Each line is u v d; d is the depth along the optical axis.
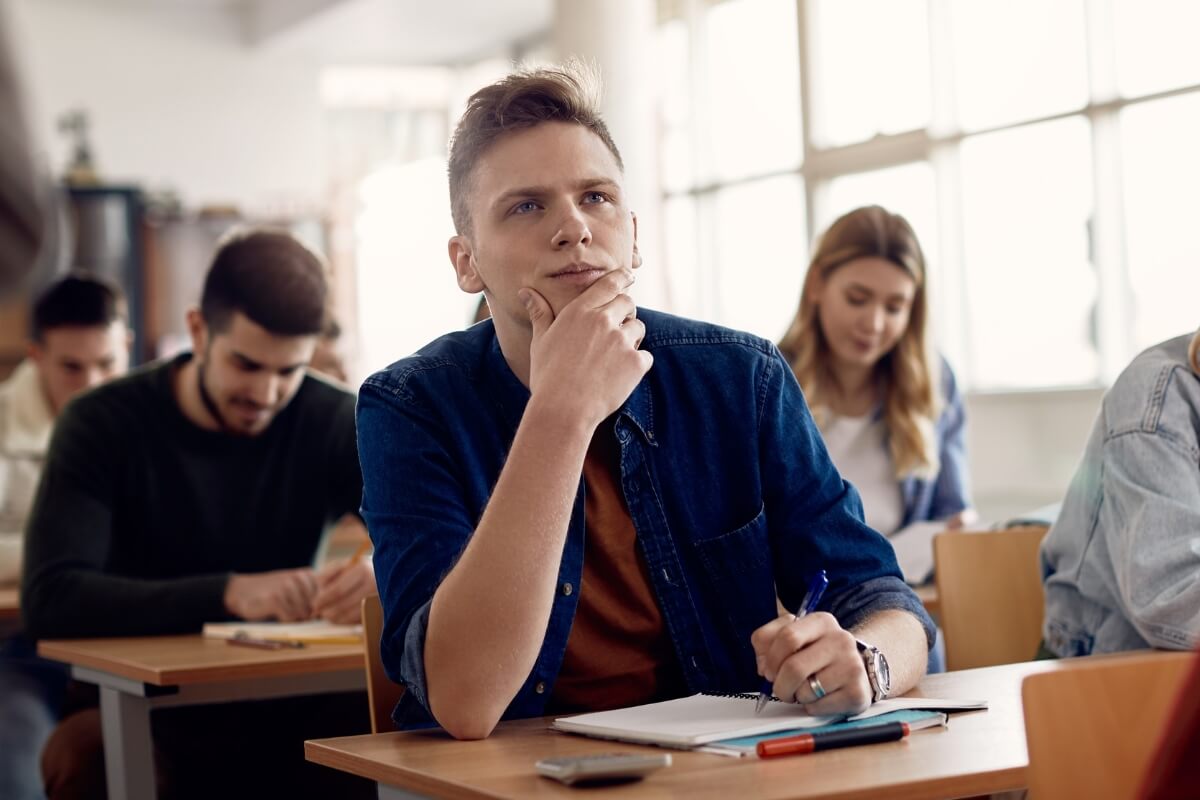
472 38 8.04
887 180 5.76
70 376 3.54
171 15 8.02
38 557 2.32
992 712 1.21
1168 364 1.74
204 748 2.28
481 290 1.45
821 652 1.15
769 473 1.49
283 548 2.51
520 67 1.42
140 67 7.97
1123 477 1.69
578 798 0.92
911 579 2.77
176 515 2.46
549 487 1.24
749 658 1.46
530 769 1.04
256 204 8.20
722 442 1.49
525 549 1.22
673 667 1.45
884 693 1.19
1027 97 5.18
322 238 7.66
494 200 1.35
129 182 7.66
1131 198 4.84
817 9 6.05
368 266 8.33
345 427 2.55
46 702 2.62
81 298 3.53
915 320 2.92
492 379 1.47
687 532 1.46
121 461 2.43
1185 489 1.66
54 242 0.35
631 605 1.43
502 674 1.21
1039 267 5.16
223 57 8.12
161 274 6.96
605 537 1.43
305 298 2.36
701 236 6.74
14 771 2.35
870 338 2.84
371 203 8.44
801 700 1.14
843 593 1.44
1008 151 5.26
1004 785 0.96
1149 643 1.61
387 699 1.51
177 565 2.46
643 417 1.46
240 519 2.49
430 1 7.34
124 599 2.23
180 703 1.94
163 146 8.02
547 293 1.33
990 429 5.23
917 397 2.93
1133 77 4.81
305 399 2.56
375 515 1.39
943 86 5.49
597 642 1.42
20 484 3.57
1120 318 4.89
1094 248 4.95
